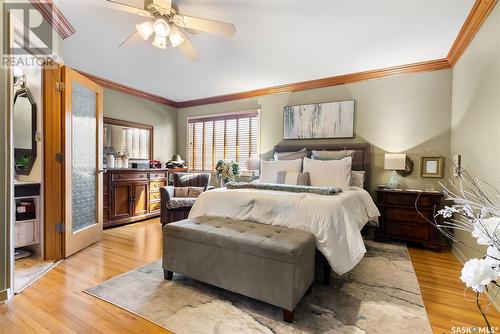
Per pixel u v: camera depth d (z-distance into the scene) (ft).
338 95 12.74
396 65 11.06
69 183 8.66
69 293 6.24
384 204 10.60
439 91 10.62
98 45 9.43
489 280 2.52
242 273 5.74
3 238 5.79
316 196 7.36
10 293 5.93
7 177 5.82
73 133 8.95
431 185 10.77
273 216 7.13
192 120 17.63
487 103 6.80
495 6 6.36
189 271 6.55
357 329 4.96
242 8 7.09
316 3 6.85
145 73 12.32
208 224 6.94
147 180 14.26
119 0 5.98
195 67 11.51
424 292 6.47
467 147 8.42
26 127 8.66
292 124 13.82
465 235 8.19
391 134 11.57
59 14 7.43
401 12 7.23
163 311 5.52
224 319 5.27
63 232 8.50
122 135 14.49
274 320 5.25
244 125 15.67
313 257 6.14
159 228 12.50
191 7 7.04
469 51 8.29
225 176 13.83
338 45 9.26
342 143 12.59
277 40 8.93
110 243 10.21
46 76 8.30
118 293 6.26
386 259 8.74
